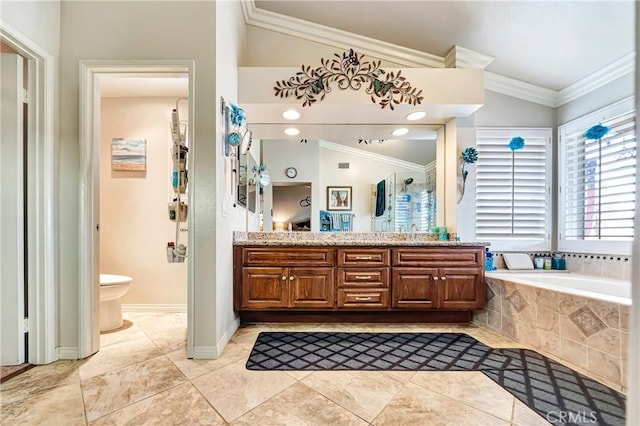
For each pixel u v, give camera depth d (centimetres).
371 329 251
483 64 291
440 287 259
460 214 301
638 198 56
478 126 326
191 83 195
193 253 192
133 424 126
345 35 303
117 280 246
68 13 193
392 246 259
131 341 219
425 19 264
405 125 318
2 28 155
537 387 157
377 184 318
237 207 266
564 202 314
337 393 150
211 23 197
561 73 295
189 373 170
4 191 177
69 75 191
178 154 222
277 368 177
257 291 252
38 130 180
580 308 178
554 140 322
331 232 312
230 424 126
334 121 307
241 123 234
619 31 238
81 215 189
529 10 233
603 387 157
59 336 188
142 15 196
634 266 57
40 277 181
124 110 302
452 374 171
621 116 265
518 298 224
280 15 299
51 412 133
